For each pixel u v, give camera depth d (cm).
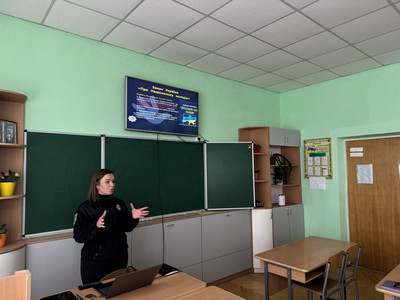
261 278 394
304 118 498
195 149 396
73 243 270
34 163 267
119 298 157
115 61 329
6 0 237
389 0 246
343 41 326
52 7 249
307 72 427
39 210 268
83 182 295
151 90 351
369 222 436
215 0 244
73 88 296
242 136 462
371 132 416
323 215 466
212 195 402
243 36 311
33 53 273
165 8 255
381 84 407
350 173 460
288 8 257
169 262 334
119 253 219
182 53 353
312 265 239
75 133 293
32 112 270
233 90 459
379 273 413
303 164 496
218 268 379
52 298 155
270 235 422
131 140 334
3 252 221
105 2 244
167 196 360
